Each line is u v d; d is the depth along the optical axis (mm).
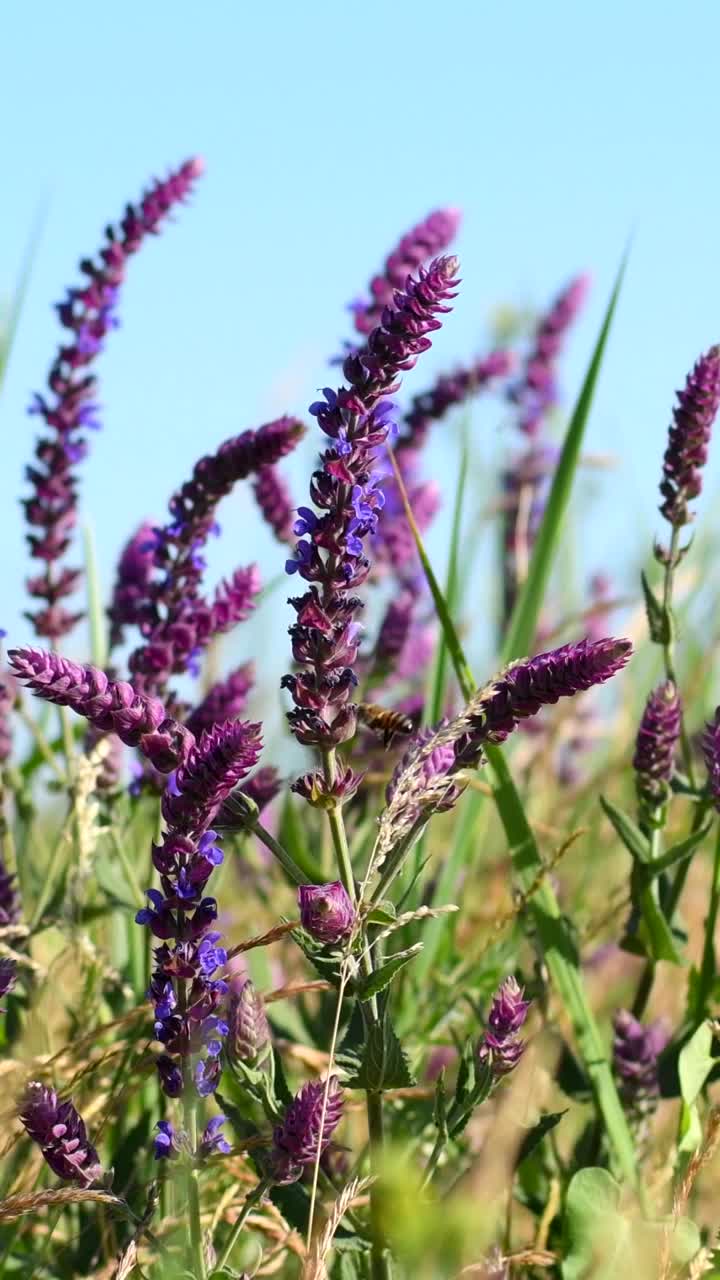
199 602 843
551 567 921
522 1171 806
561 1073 803
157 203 934
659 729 779
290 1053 797
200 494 835
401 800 640
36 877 917
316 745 647
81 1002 793
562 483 918
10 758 904
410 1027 869
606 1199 712
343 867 651
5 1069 684
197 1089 611
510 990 667
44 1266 725
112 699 618
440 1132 669
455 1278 653
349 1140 824
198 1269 611
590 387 911
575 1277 702
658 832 792
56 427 927
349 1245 667
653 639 795
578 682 648
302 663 645
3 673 877
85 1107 760
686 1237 710
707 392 784
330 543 638
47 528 927
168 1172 683
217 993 612
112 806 863
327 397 637
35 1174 732
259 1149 682
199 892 611
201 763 604
